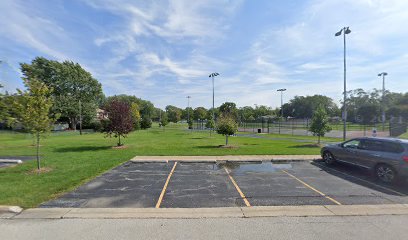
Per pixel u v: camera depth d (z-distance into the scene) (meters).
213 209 5.89
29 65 50.66
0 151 16.70
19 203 6.16
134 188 7.78
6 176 9.12
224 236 4.44
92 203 6.34
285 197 6.87
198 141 23.98
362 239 4.32
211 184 8.28
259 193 7.26
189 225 4.94
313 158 13.00
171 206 6.15
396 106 73.94
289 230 4.69
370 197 6.85
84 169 10.41
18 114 10.28
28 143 22.92
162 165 11.62
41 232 4.62
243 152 15.31
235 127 19.02
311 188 7.79
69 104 52.78
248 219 5.25
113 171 10.27
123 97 113.62
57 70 53.25
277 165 11.66
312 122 20.19
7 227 4.84
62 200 6.53
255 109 105.25
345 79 23.06
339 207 6.00
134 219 5.27
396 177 8.12
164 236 4.45
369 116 78.62
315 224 4.97
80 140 26.08
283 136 31.77
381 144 9.04
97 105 61.31
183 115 118.31
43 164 11.54
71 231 4.66
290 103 127.81
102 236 4.45
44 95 10.90
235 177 9.28
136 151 16.08
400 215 5.48
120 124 18.83
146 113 110.81
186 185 8.15
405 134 28.53
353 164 10.03
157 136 32.03
